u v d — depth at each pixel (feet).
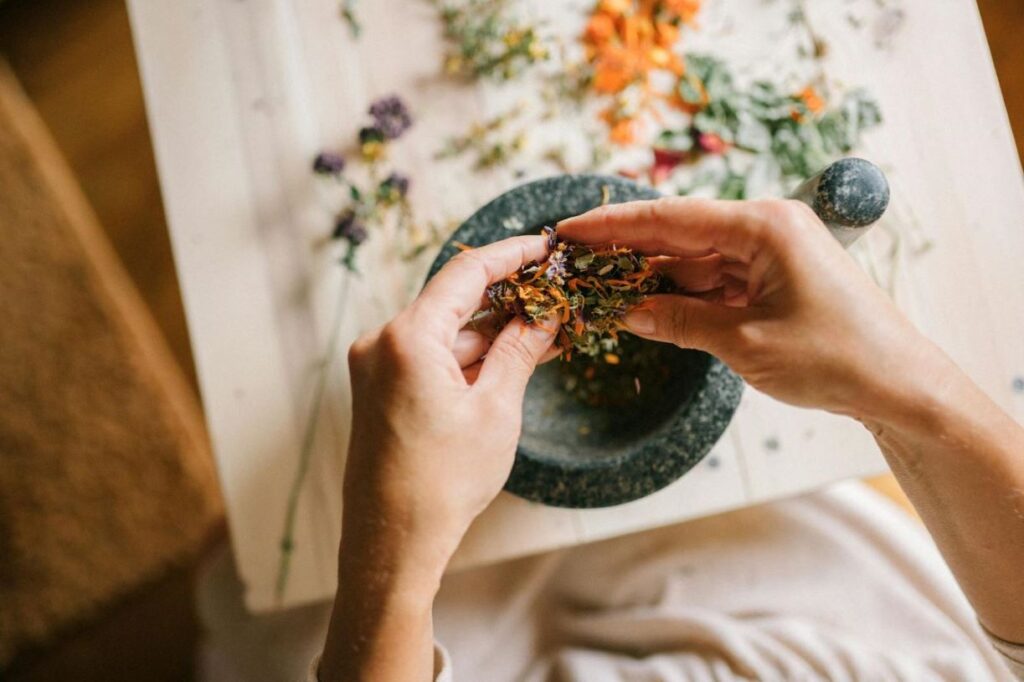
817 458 2.19
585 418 2.17
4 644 3.33
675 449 1.95
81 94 3.43
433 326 1.68
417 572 1.65
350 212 2.23
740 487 2.19
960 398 1.66
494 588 2.53
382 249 2.23
